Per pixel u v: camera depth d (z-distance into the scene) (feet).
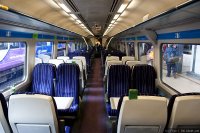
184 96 7.55
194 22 11.40
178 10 9.69
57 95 16.56
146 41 23.59
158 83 19.02
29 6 14.43
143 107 7.55
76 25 35.73
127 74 16.61
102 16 22.53
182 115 7.71
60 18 23.82
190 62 20.35
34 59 19.44
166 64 19.74
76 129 15.89
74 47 54.24
